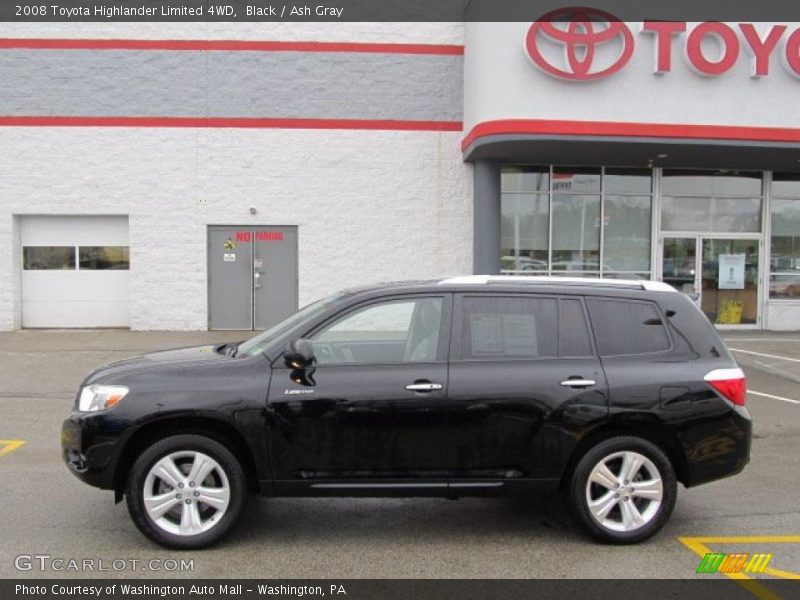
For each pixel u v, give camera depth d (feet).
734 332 51.03
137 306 48.80
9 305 48.57
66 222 49.24
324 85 48.42
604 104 42.73
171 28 47.67
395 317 15.76
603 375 15.23
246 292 49.11
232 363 15.21
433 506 17.89
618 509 15.35
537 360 15.37
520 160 48.06
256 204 48.55
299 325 15.69
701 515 17.24
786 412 28.50
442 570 13.93
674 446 15.51
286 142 48.47
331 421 14.76
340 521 16.71
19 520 16.37
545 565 14.20
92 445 14.51
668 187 51.08
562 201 49.90
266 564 14.15
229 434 15.02
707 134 43.19
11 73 47.37
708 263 51.78
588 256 50.37
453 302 15.75
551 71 41.93
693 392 15.30
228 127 48.24
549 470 15.07
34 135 47.70
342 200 48.83
